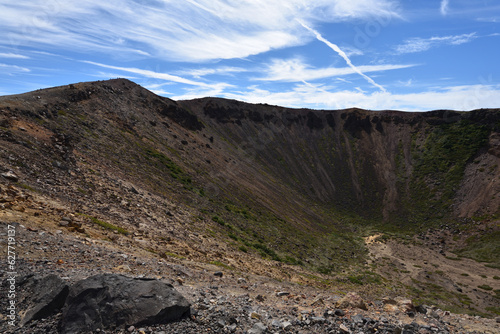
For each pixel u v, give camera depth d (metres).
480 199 101.31
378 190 130.00
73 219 18.14
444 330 9.85
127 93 84.06
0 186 17.31
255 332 8.16
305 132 169.50
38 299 7.04
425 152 140.38
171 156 65.88
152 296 7.96
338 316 10.32
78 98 57.69
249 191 80.19
